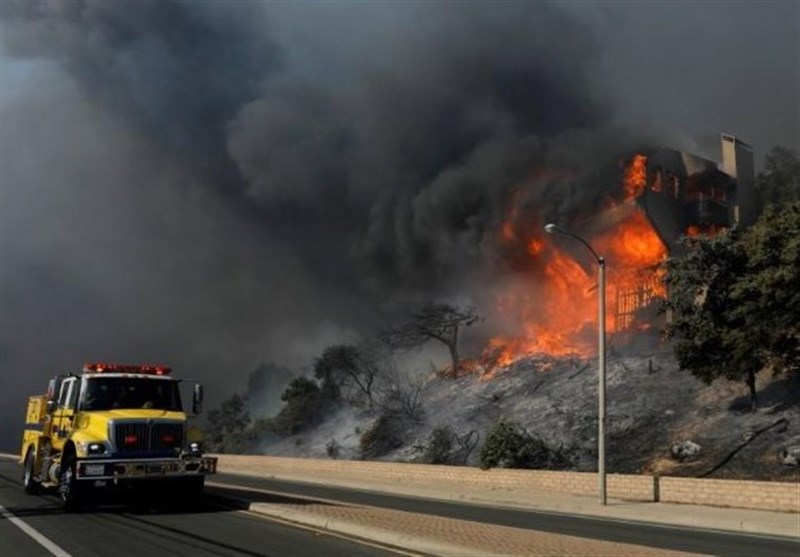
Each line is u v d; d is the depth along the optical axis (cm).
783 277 3122
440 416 6581
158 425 1561
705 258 3622
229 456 5328
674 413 4534
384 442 6488
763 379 4494
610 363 6088
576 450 4403
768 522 1750
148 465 1516
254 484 2897
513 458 3728
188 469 1554
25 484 1977
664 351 5891
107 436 1516
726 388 4616
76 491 1526
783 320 3184
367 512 1552
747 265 3412
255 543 1123
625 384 5403
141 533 1220
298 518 1429
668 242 7712
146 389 1688
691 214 8106
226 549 1060
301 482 3397
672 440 4138
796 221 3219
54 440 1752
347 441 7025
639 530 1602
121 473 1491
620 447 4322
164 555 1003
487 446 3806
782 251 3206
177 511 1574
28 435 2022
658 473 3741
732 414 4206
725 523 1769
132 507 1647
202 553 1023
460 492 2731
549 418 5303
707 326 3556
